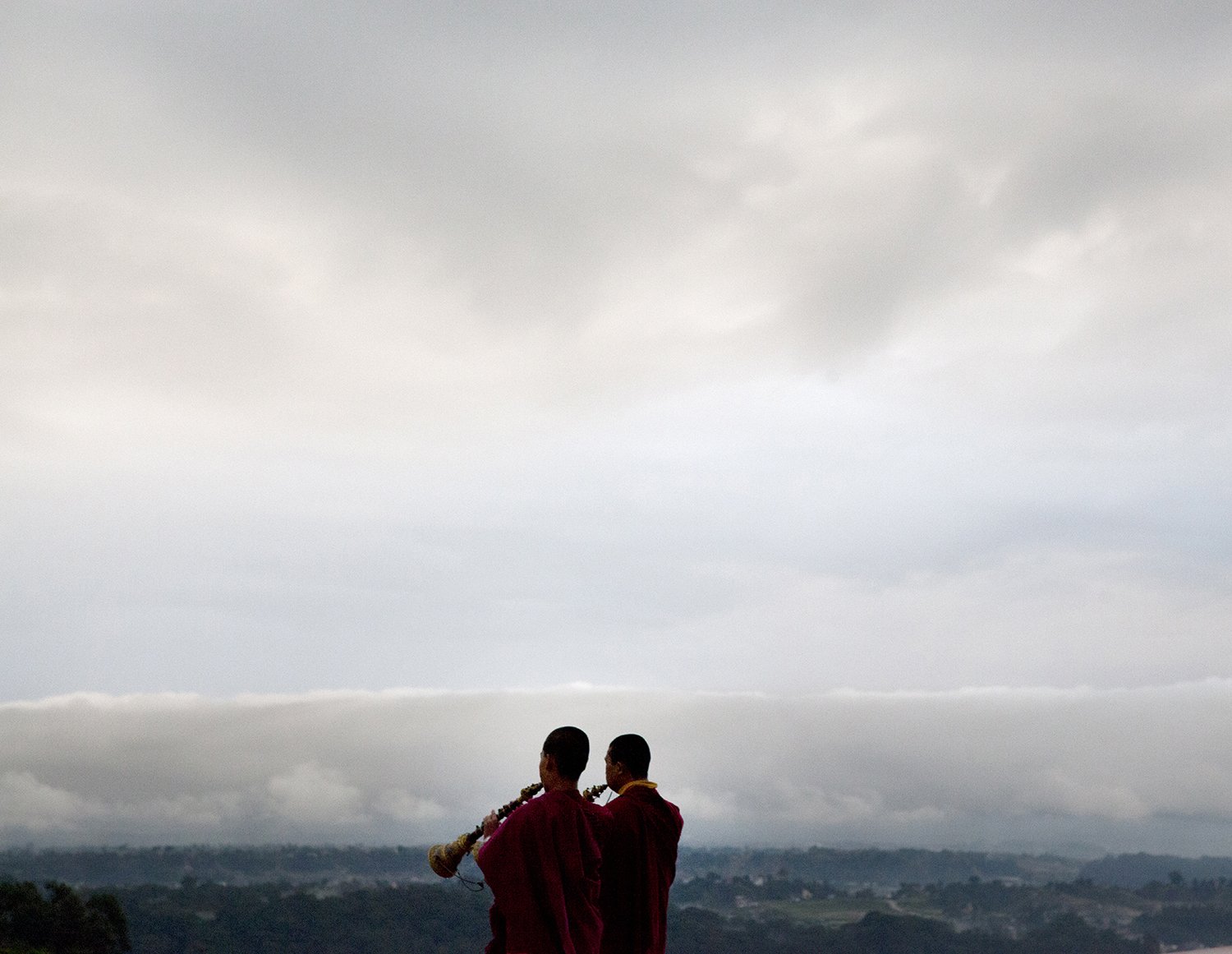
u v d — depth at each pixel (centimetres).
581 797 879
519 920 820
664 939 928
